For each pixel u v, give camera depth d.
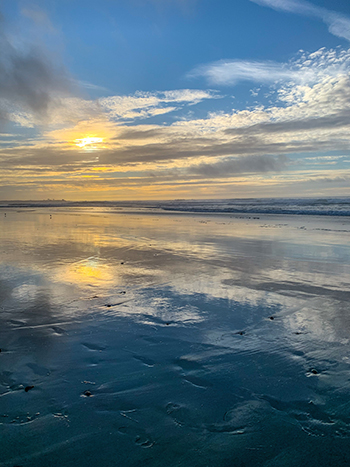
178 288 5.89
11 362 3.38
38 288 5.87
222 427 2.45
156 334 4.04
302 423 2.48
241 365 3.31
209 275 6.80
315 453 2.20
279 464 2.12
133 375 3.13
